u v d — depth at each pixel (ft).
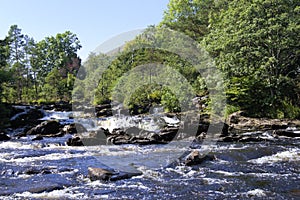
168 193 21.97
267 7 71.92
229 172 27.68
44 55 220.84
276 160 32.40
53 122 64.39
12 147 45.21
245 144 42.47
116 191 22.47
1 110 69.26
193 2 118.32
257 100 72.08
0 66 95.71
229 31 75.56
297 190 22.30
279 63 74.08
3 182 25.09
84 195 21.62
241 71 73.15
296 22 69.26
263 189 22.62
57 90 148.97
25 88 165.58
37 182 24.99
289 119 66.74
